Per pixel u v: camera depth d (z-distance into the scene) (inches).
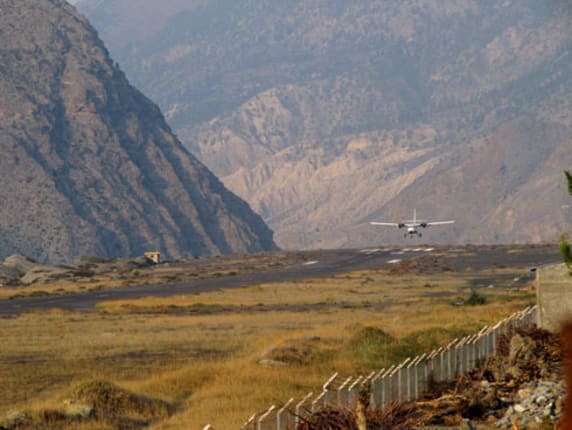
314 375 4323.3
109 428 3132.4
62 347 6210.6
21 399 4003.4
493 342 4987.7
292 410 2805.1
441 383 3929.6
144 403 3543.3
